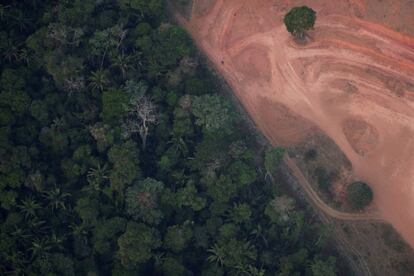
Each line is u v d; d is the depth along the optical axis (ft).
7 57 349.61
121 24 359.87
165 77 354.33
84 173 333.83
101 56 355.77
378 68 367.45
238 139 345.10
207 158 331.57
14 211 318.86
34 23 364.38
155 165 344.08
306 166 347.77
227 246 316.19
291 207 321.32
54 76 343.05
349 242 332.39
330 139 352.28
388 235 330.34
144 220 320.91
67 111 346.74
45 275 303.07
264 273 316.40
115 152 327.26
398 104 357.41
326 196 341.62
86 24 363.35
